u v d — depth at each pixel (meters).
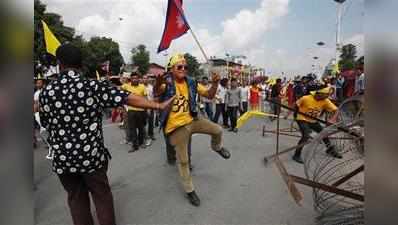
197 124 3.67
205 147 6.56
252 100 11.94
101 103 2.44
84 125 2.41
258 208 3.46
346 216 2.52
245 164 5.21
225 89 9.32
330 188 2.60
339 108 3.44
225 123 9.58
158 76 3.54
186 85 3.62
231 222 3.15
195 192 3.88
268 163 5.21
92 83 2.41
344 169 3.10
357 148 2.78
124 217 3.29
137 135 6.68
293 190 2.66
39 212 3.42
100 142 2.55
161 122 3.57
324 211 2.85
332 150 2.91
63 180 2.63
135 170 4.98
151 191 4.04
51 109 2.38
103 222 2.69
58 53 2.41
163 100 3.49
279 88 11.88
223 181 4.37
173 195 3.89
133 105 2.51
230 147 6.65
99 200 2.67
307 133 5.16
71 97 2.35
